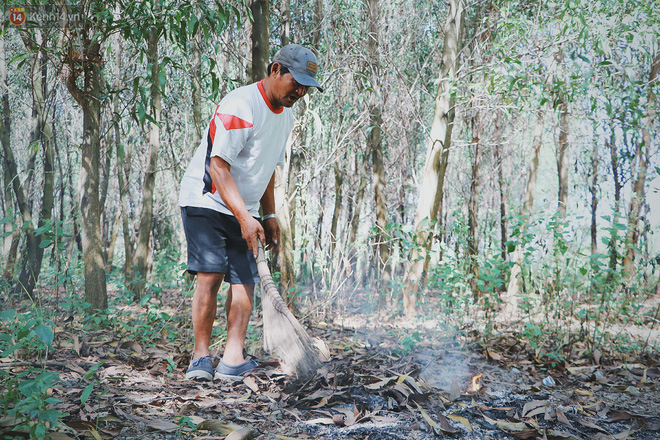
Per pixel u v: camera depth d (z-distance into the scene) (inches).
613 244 181.9
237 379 117.6
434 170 274.1
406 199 468.4
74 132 389.1
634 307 189.0
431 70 402.0
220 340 146.6
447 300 189.2
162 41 340.2
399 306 217.6
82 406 91.0
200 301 118.9
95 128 170.9
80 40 161.0
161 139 455.2
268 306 109.6
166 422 89.0
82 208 168.9
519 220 190.2
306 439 88.4
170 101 385.7
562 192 405.4
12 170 275.3
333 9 308.3
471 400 115.1
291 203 258.1
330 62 285.9
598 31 223.6
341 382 113.7
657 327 224.5
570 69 254.8
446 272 185.5
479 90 280.4
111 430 84.7
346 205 484.4
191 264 119.6
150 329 156.9
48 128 285.1
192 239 119.0
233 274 121.0
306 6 317.1
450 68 271.6
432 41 387.9
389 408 104.9
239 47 293.9
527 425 101.3
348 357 145.1
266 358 134.5
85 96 168.9
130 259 418.3
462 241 226.2
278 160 127.6
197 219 118.4
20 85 307.4
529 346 173.3
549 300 191.9
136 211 585.3
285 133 126.1
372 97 309.7
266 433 90.0
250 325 166.4
